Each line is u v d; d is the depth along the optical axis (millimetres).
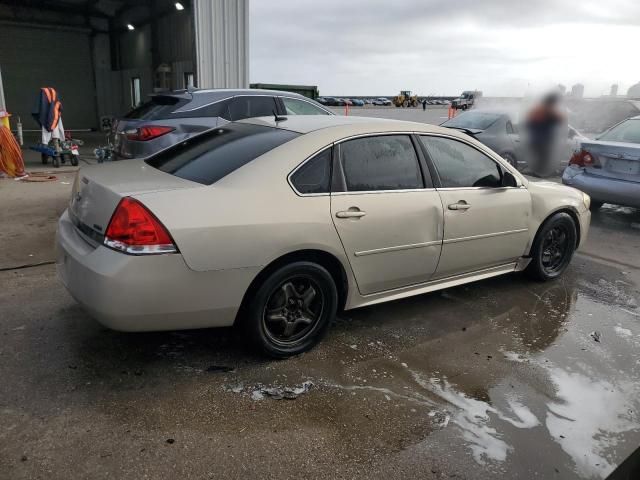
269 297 3115
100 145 16078
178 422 2625
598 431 2748
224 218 2859
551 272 4898
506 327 3928
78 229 3143
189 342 3443
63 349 3270
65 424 2561
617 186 6891
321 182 3271
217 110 6879
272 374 3113
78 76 21672
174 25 15977
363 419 2730
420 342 3625
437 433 2650
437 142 3930
